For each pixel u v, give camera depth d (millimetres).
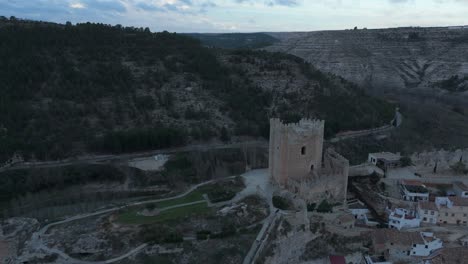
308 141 72688
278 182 75312
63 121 110500
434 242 64000
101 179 94812
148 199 77750
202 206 70688
